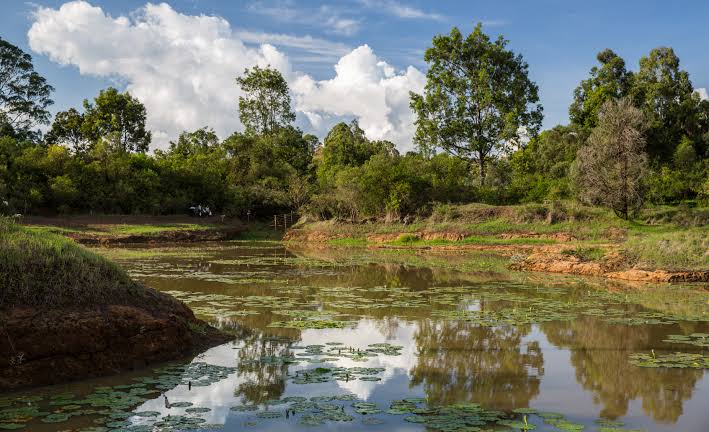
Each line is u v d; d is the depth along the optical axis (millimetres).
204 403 7047
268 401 7102
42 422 6258
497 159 55875
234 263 24297
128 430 6043
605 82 59125
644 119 34750
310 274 20859
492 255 29188
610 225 32875
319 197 45000
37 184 38719
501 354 9562
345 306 14102
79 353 8062
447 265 24406
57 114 58562
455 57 51656
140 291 9805
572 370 8633
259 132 70375
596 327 11703
